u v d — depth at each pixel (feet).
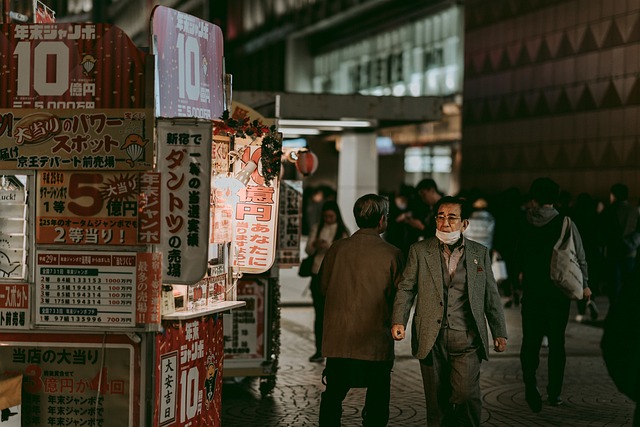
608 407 36.19
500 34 139.85
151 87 23.49
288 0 212.84
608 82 114.73
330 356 26.71
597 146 116.57
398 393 38.24
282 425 32.58
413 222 43.16
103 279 23.86
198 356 26.61
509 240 62.49
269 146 30.17
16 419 24.16
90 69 23.75
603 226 62.03
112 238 23.77
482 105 145.48
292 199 41.42
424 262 26.63
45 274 24.04
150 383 24.11
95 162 23.70
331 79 218.18
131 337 24.02
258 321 37.73
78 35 23.79
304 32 212.23
